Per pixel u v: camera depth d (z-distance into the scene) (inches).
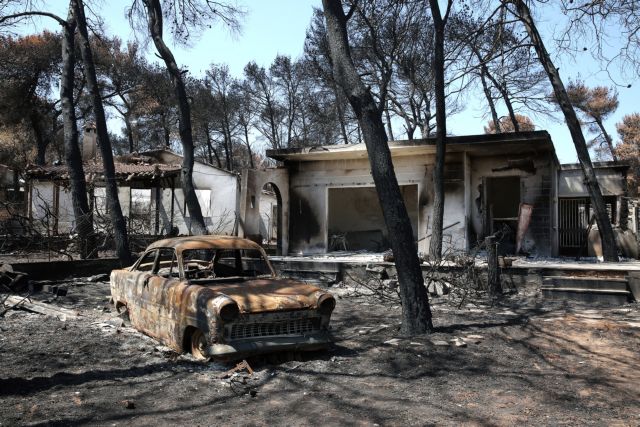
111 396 205.3
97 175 892.0
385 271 518.0
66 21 607.2
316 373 238.7
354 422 180.2
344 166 711.1
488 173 671.1
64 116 604.7
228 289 262.8
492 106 936.9
